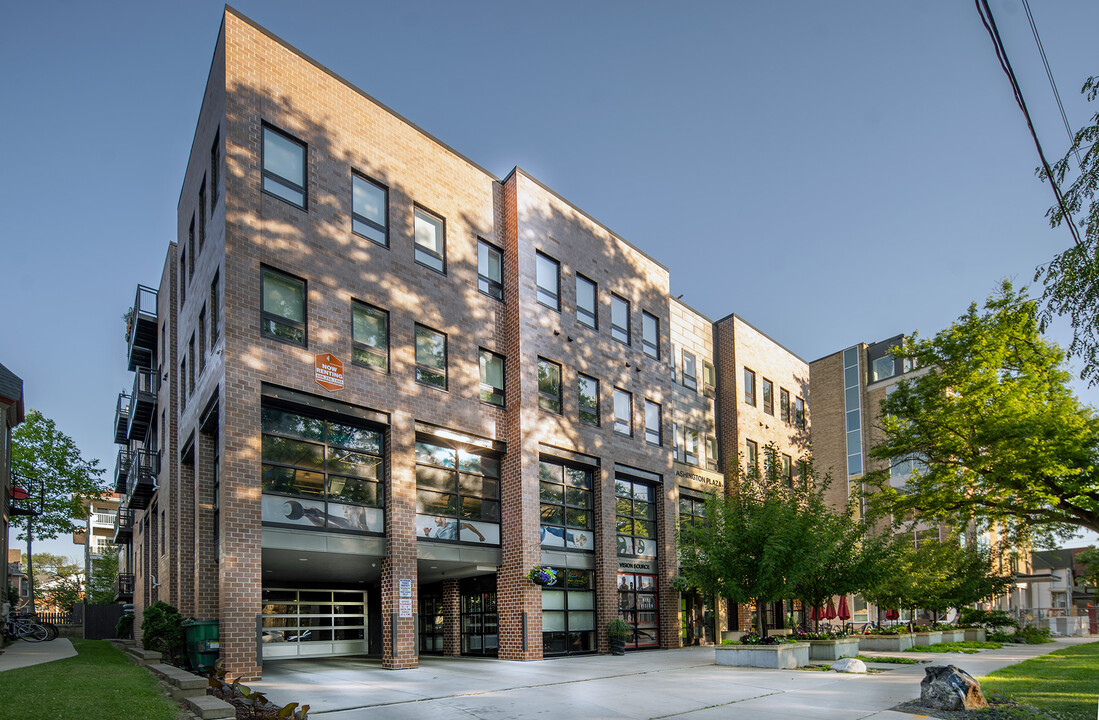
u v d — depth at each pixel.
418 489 20.06
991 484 23.31
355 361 18.72
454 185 22.48
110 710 9.28
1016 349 24.03
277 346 17.05
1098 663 19.05
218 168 18.42
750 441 35.12
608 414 26.38
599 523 25.06
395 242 20.30
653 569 27.73
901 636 25.19
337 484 18.05
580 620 23.91
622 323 28.22
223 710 9.71
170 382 24.41
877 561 20.70
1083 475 21.09
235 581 15.23
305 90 18.88
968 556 29.83
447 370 21.12
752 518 20.19
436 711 11.70
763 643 19.48
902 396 26.09
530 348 23.22
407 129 21.34
